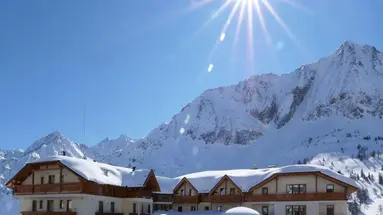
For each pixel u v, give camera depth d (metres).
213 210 60.81
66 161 51.81
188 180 66.56
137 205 56.50
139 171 57.50
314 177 56.72
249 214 47.22
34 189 53.06
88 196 50.28
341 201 54.38
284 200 57.16
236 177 62.62
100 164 56.62
